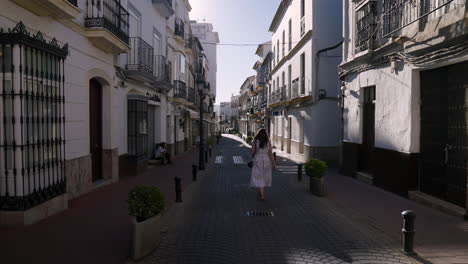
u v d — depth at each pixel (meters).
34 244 4.76
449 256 4.53
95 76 9.14
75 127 8.01
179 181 8.07
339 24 16.97
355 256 4.56
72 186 7.87
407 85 8.23
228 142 43.06
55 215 6.30
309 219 6.50
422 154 8.03
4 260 4.18
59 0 6.36
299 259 4.46
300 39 19.14
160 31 16.58
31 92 5.70
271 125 33.72
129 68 12.11
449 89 7.03
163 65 16.38
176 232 5.64
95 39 8.66
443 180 7.27
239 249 4.84
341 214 6.87
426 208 7.20
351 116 12.16
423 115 7.97
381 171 9.73
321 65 16.91
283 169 15.17
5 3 5.54
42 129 6.04
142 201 4.61
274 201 8.20
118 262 4.22
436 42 6.92
